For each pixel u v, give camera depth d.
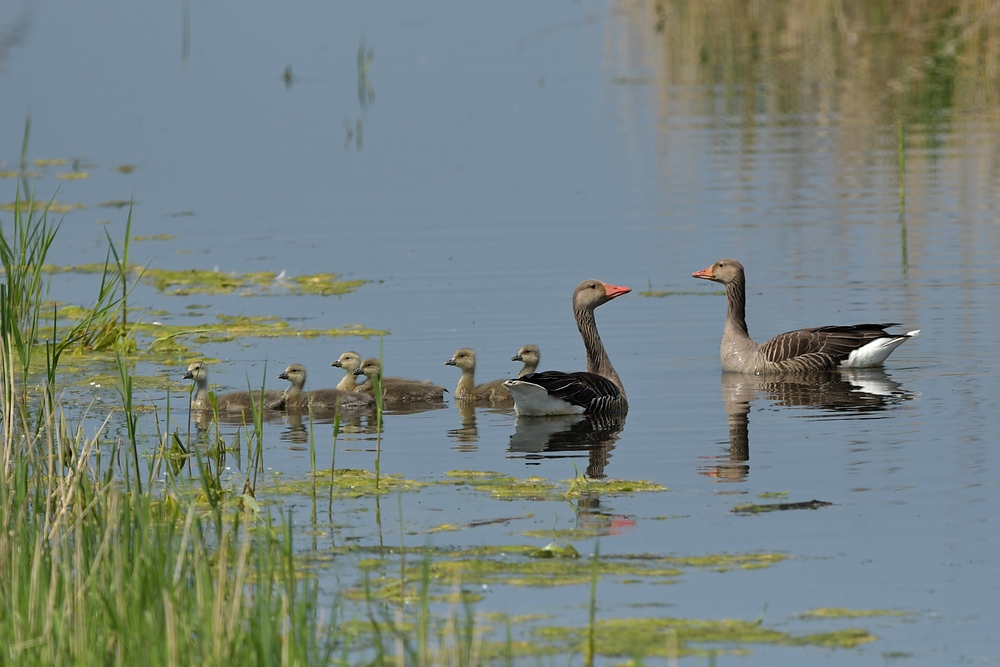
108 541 10.31
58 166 33.16
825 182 28.42
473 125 35.91
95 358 19.72
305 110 38.94
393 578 11.02
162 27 54.16
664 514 12.41
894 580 10.69
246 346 19.84
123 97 41.47
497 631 9.92
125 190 30.52
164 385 18.08
